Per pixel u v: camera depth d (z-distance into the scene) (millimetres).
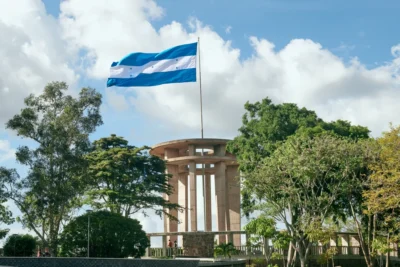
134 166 71812
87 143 60281
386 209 48625
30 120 59000
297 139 54844
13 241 50938
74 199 58875
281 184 53844
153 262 24625
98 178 68688
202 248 53875
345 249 65750
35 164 56906
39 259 25234
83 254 52219
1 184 54969
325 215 54656
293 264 56125
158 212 70125
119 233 52906
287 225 54062
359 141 54156
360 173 52688
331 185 54219
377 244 51812
